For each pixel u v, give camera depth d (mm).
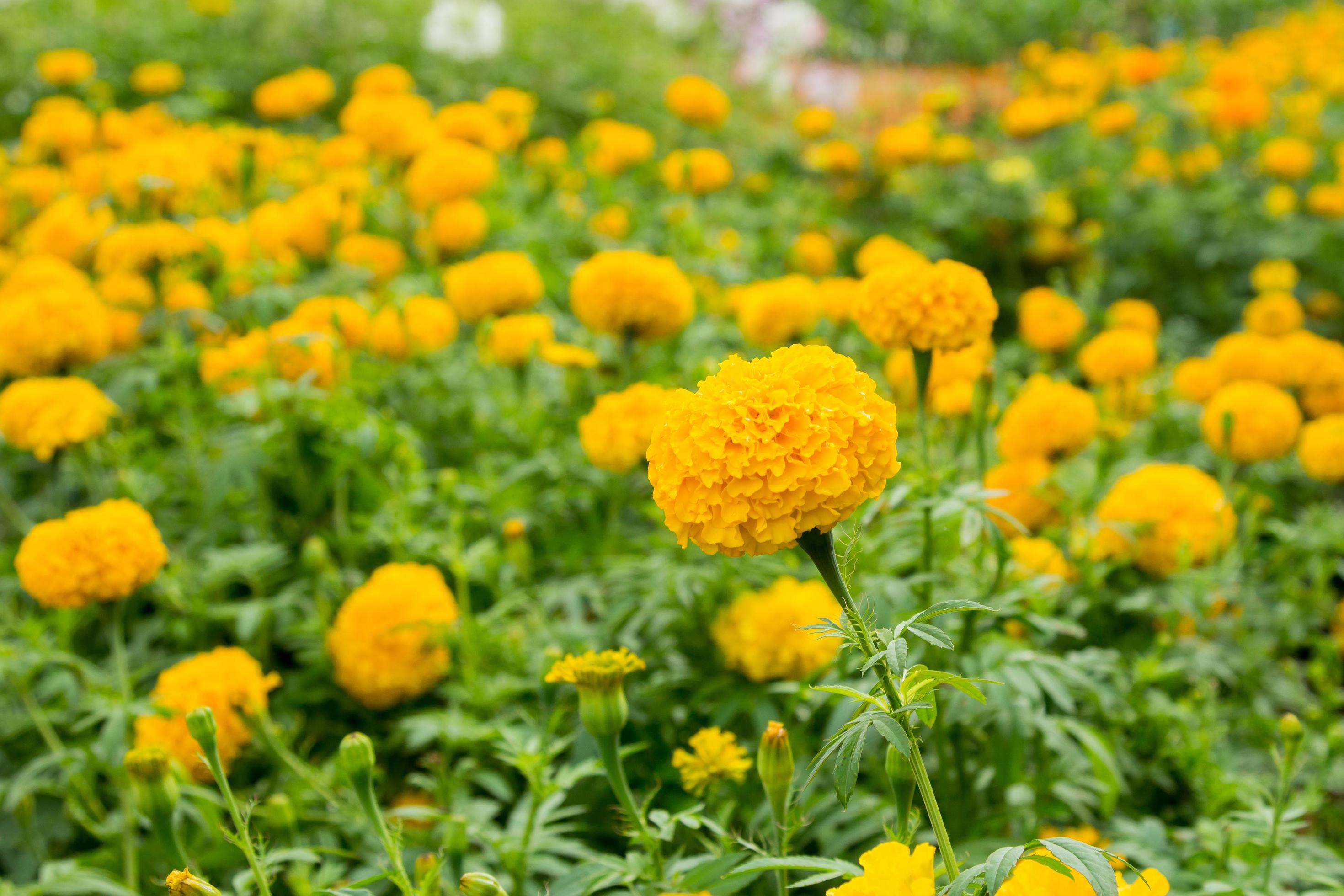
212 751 1607
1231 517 3000
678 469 1382
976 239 6637
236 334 3979
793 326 3783
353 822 2416
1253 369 3902
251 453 3334
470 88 8250
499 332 3713
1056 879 1187
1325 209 5883
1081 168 7281
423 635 2746
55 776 2793
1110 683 2623
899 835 1471
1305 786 2656
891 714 1225
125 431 3732
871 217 6973
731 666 2459
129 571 2465
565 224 5418
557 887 1733
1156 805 2648
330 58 8500
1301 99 7094
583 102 8312
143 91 6809
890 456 1352
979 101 9414
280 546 3141
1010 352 5098
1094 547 2996
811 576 2594
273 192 5441
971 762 2512
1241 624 3057
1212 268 6340
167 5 9250
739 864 1667
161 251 3537
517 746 2035
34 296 3398
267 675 3033
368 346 3885
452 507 3033
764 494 1314
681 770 2078
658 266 3500
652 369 4035
